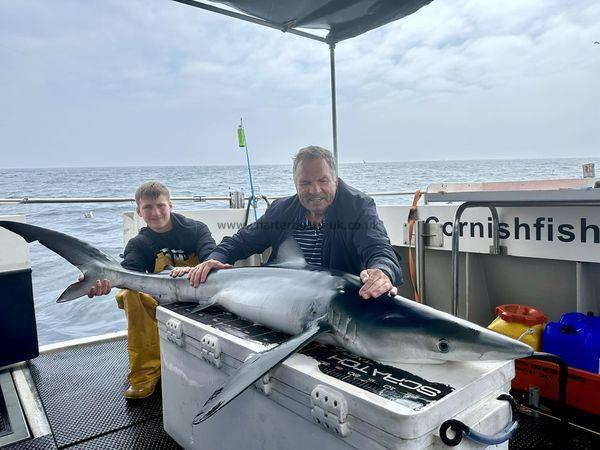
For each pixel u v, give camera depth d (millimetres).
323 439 997
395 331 1109
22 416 2096
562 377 1584
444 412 867
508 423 1002
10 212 11398
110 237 8914
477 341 1036
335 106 2902
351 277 1440
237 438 1309
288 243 1836
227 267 1891
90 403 2234
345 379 985
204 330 1434
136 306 2271
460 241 2438
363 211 2020
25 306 2668
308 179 2059
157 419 2064
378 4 2312
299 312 1343
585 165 2596
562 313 2348
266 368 1009
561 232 2047
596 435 1713
